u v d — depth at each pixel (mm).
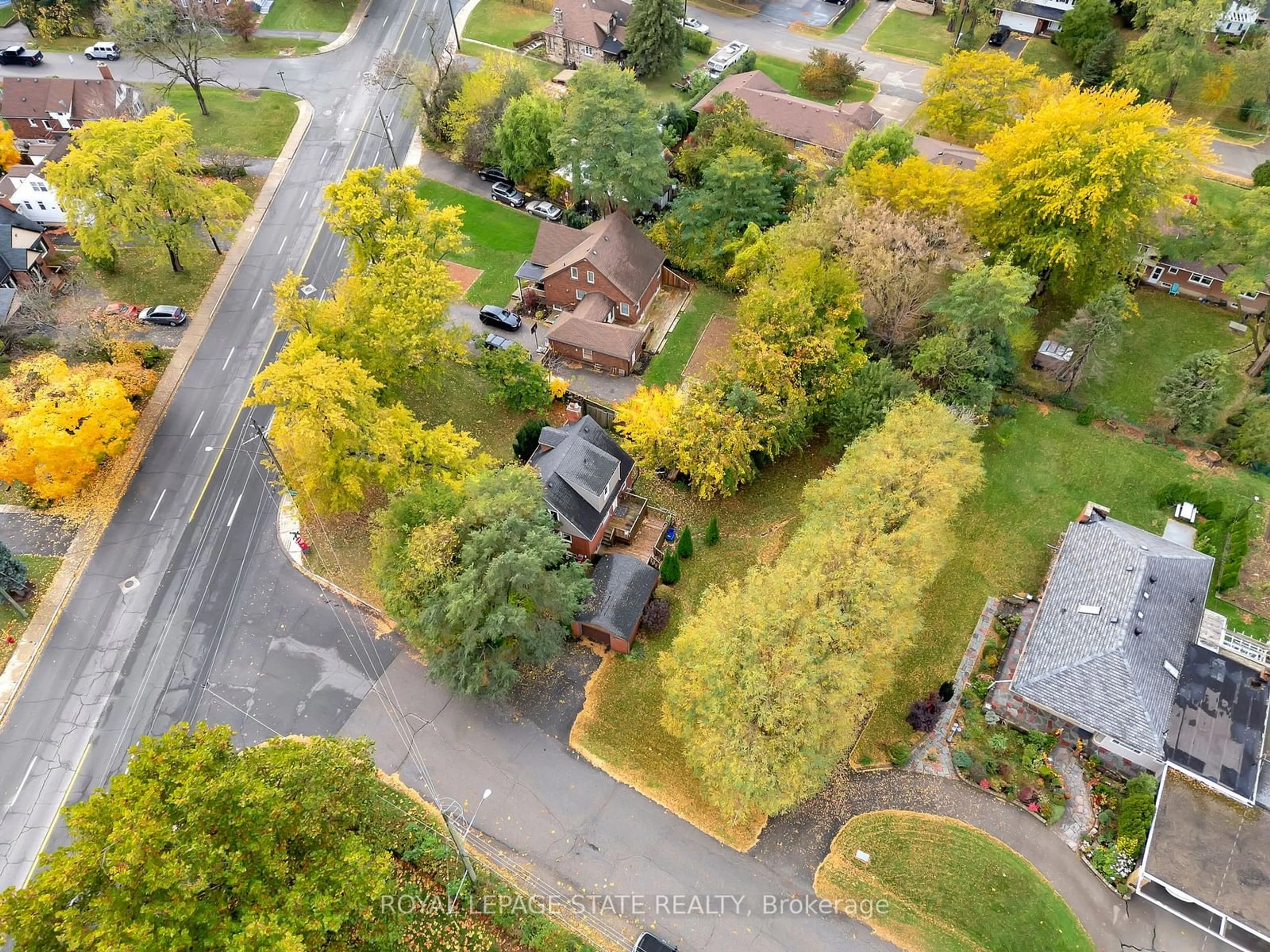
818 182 68125
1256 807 34844
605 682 42312
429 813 37469
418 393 58594
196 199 62875
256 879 26984
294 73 93250
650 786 38469
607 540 48812
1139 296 66750
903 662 42531
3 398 49562
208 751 29031
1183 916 32844
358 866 27969
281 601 46188
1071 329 53375
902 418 44531
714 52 100438
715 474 47344
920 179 55594
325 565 47875
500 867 35719
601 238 63281
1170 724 37438
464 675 38406
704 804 37844
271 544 49125
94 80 83562
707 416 48594
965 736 39531
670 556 45812
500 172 78750
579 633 43938
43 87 78000
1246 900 32156
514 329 64312
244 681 42625
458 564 38750
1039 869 35250
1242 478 50500
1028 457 52250
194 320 63531
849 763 38844
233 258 69250
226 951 25141
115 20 78312
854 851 36094
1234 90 85688
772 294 52438
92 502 51031
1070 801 37281
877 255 51594
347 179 53281
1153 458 52031
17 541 48750
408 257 51844
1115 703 37031
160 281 66750
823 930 33875
